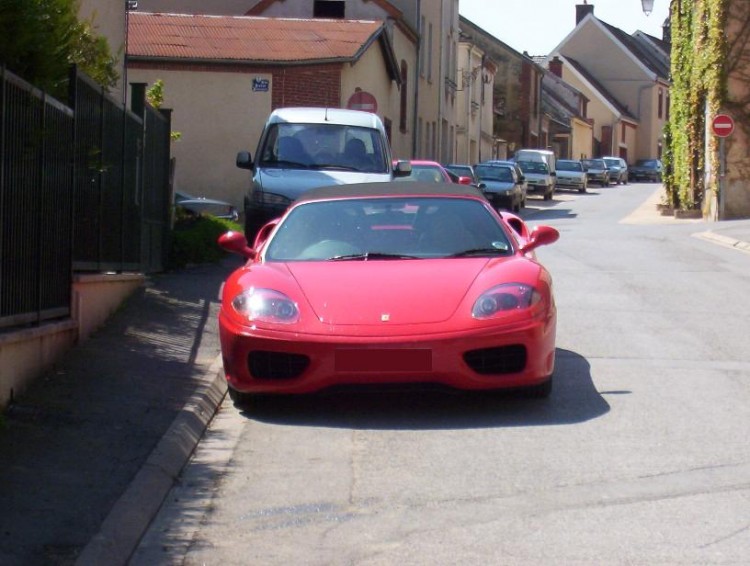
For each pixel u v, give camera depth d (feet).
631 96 294.46
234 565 16.66
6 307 24.61
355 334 24.18
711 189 102.27
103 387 26.45
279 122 55.36
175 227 54.90
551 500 19.39
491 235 28.30
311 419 25.30
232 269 49.98
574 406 26.27
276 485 20.51
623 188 213.66
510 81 222.69
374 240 28.04
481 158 197.88
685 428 24.25
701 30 103.14
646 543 17.24
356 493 19.94
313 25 102.68
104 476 20.02
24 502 18.44
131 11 102.89
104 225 34.83
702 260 60.95
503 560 16.60
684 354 32.83
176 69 94.27
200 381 27.66
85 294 31.53
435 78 150.82
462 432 23.97
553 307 25.90
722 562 16.43
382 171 53.62
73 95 29.73
